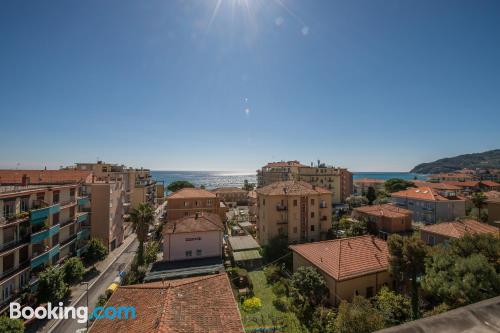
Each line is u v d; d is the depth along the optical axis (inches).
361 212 1929.1
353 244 1058.1
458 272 605.9
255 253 1499.8
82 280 1305.4
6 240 960.3
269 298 1048.2
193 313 566.6
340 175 3560.5
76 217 1455.5
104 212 1710.1
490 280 560.1
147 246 1723.7
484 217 1835.6
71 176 1697.8
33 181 1498.5
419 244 763.4
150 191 3427.7
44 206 1146.7
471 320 112.0
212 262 1362.0
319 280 896.3
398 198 2532.0
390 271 808.9
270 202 1630.2
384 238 1672.0
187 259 1397.6
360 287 900.0
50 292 987.9
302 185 1846.7
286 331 796.0
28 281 1039.0
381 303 771.4
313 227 1675.7
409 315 737.0
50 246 1197.7
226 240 1843.0
